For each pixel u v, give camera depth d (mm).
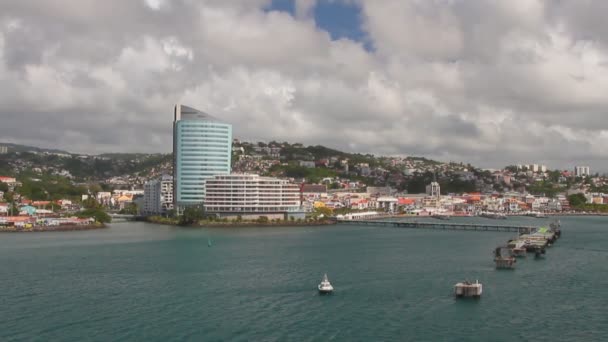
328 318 151125
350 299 172375
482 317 152750
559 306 165250
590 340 134750
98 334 137000
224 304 165875
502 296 177500
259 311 158000
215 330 140375
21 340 132500
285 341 132375
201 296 176125
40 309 159625
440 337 136000
